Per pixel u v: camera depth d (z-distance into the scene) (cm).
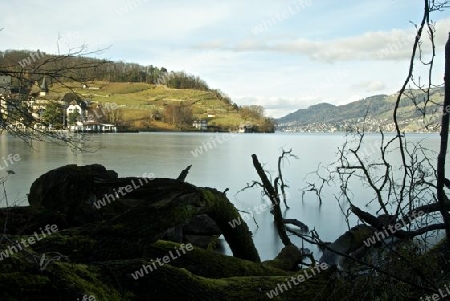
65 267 345
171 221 531
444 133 269
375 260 443
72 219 712
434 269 414
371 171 1375
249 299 437
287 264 812
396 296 394
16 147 3691
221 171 3916
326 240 1577
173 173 3481
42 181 765
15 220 670
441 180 277
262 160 5038
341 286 438
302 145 8781
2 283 292
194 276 429
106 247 496
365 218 456
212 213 656
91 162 3906
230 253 1278
